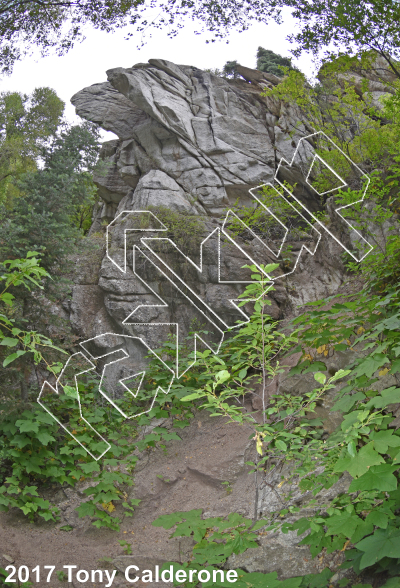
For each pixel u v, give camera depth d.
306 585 2.94
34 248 5.83
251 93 12.12
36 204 6.29
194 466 5.36
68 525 4.77
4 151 12.07
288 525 3.04
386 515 2.27
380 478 2.05
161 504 5.04
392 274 4.45
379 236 6.95
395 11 6.94
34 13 8.46
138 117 11.97
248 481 4.80
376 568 2.72
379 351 2.73
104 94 12.34
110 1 8.63
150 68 11.63
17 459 5.16
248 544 3.27
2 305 5.89
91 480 5.46
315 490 2.86
